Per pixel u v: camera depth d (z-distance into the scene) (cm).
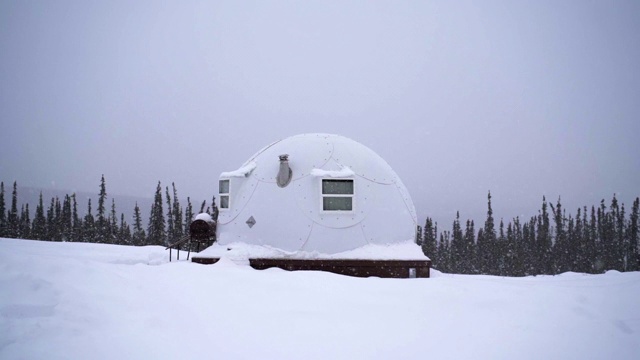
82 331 543
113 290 685
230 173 1461
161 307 656
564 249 5494
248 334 600
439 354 559
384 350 567
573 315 712
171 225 4762
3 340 502
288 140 1505
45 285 631
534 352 571
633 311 764
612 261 5422
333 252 1290
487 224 5359
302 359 530
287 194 1338
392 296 805
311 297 774
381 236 1346
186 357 511
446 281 979
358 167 1398
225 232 1433
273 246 1309
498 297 802
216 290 778
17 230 5197
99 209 4850
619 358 560
